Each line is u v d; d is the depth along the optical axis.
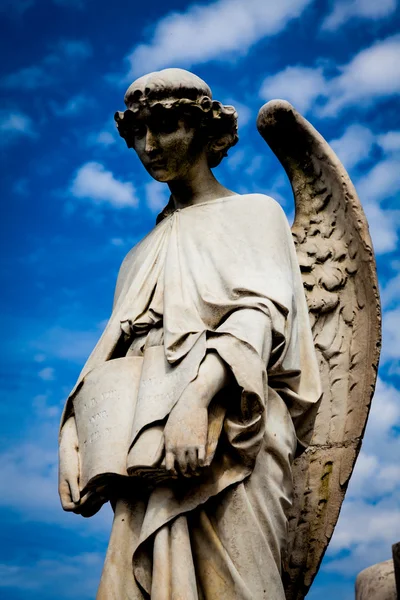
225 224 4.64
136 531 4.23
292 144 5.41
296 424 4.52
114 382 4.38
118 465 4.21
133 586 4.15
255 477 4.26
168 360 4.27
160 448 4.12
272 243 4.58
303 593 5.02
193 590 4.05
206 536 4.18
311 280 5.29
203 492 4.17
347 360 5.20
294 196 5.44
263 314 4.34
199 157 4.78
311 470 5.11
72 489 4.32
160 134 4.66
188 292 4.48
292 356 4.45
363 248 5.25
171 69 4.70
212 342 4.24
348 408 5.15
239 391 4.20
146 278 4.64
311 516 5.05
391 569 5.07
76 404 4.45
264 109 5.35
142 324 4.52
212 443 4.13
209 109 4.68
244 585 4.11
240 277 4.46
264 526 4.23
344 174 5.32
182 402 4.13
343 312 5.26
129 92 4.66
